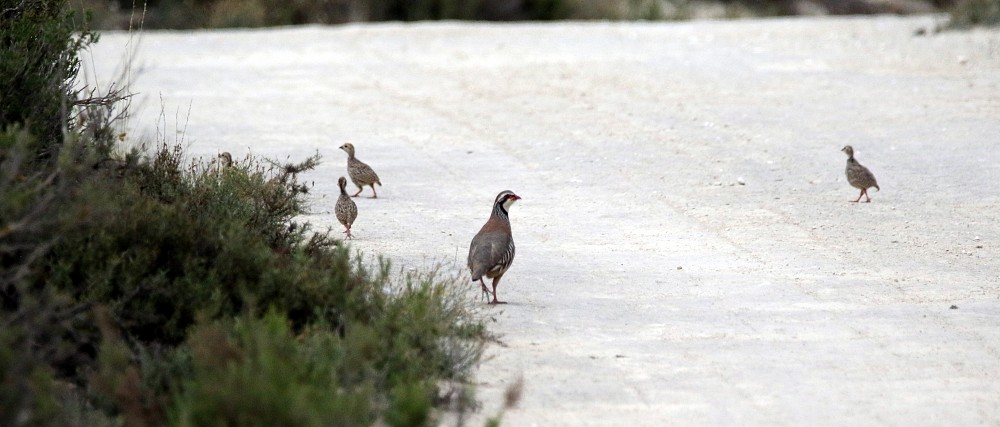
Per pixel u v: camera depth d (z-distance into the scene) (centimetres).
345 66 3300
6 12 1366
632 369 1128
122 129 1909
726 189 2017
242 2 4981
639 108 2695
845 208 1881
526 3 5381
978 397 1062
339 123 2569
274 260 1150
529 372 1106
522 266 1548
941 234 1719
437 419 923
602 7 5531
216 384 827
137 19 4712
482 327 1198
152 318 1045
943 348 1209
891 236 1711
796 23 4153
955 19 3803
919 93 2780
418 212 1848
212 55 3453
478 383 1067
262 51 3550
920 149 2264
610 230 1759
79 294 1034
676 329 1273
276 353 893
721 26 4106
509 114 2664
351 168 1952
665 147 2328
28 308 883
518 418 981
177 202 1152
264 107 2720
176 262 1110
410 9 5259
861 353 1191
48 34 1322
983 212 1841
